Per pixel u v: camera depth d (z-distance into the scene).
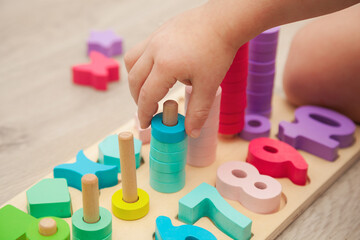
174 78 0.63
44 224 0.59
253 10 0.62
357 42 0.84
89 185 0.59
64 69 1.13
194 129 0.66
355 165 0.85
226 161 0.81
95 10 1.39
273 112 0.95
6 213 0.65
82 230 0.61
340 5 0.62
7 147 0.89
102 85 1.06
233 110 0.80
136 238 0.66
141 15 1.37
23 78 1.09
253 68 0.86
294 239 0.69
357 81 0.85
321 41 0.88
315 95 0.91
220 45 0.63
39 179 0.81
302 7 0.62
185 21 0.65
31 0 1.44
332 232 0.71
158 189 0.73
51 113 0.98
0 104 1.00
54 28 1.30
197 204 0.67
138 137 0.84
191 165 0.79
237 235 0.65
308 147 0.83
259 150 0.78
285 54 1.21
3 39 1.23
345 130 0.84
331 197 0.77
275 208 0.70
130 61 0.72
